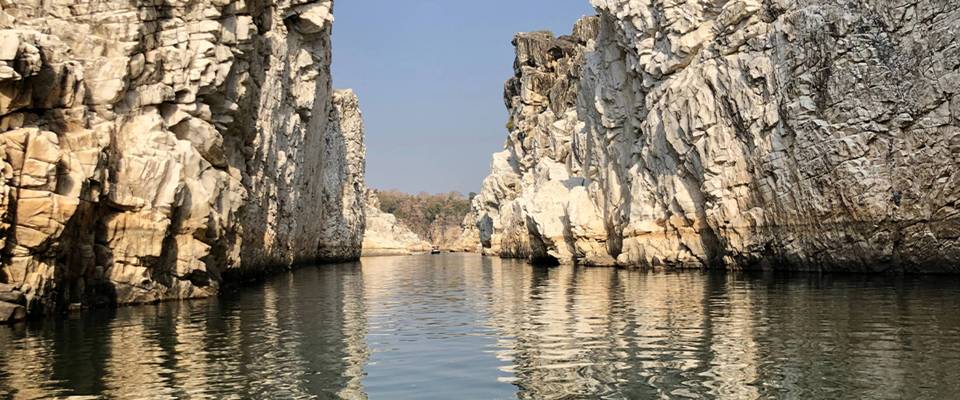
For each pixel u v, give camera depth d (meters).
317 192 59.75
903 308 17.95
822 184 29.34
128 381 11.62
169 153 23.34
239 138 32.66
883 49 27.64
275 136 39.22
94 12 23.08
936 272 26.83
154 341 15.52
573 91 71.00
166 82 25.55
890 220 27.27
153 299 22.97
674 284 29.02
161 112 25.61
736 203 34.66
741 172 34.31
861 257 28.53
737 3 34.84
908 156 26.86
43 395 10.69
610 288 28.73
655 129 41.97
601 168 52.28
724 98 35.12
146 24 24.70
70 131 19.84
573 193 54.53
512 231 72.94
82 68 21.08
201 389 11.16
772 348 13.47
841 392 10.17
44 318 18.58
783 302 20.39
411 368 12.93
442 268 53.59
